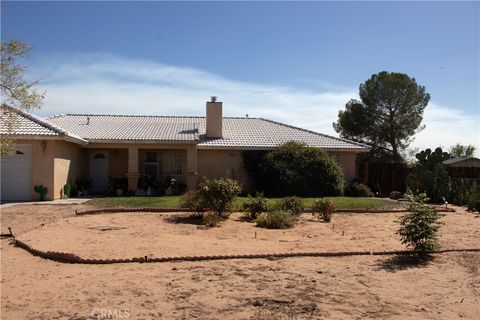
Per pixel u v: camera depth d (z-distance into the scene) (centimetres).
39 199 2127
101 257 998
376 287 825
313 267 958
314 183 2656
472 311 710
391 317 676
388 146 4372
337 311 696
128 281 841
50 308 699
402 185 2977
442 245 1197
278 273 905
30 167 2142
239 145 2839
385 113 4153
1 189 2136
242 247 1139
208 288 803
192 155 2720
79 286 809
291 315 677
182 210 1838
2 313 677
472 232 1446
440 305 735
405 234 1065
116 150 2870
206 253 1057
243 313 684
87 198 2288
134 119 3322
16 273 893
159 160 2877
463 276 915
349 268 957
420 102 4116
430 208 1084
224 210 1706
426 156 2594
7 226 1414
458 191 2373
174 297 754
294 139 3053
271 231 1416
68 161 2402
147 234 1327
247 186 2852
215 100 3003
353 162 3033
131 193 2627
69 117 3259
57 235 1262
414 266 986
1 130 1517
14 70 1207
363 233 1400
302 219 1705
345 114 4322
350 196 2778
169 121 3328
